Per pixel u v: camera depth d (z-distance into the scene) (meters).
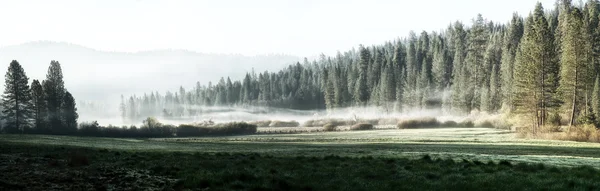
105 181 17.70
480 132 85.62
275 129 129.00
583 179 16.44
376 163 23.53
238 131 109.00
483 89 128.38
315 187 16.28
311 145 54.31
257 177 18.03
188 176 18.34
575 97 80.00
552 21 154.25
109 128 102.75
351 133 98.06
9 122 104.06
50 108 113.62
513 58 124.56
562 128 75.50
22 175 18.22
